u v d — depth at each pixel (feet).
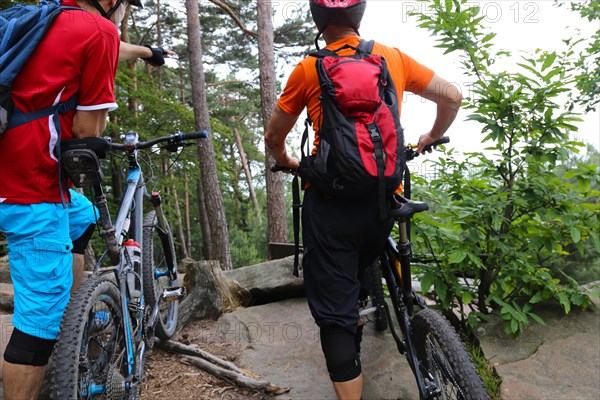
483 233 9.72
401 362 8.79
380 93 5.49
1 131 5.29
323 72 5.46
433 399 5.86
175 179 49.60
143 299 7.75
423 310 6.09
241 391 8.11
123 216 7.30
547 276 9.34
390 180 5.28
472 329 9.52
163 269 9.73
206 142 42.24
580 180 9.12
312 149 5.84
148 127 47.80
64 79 5.47
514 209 9.68
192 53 41.91
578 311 9.78
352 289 5.83
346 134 5.22
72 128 5.79
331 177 5.37
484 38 9.62
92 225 7.64
